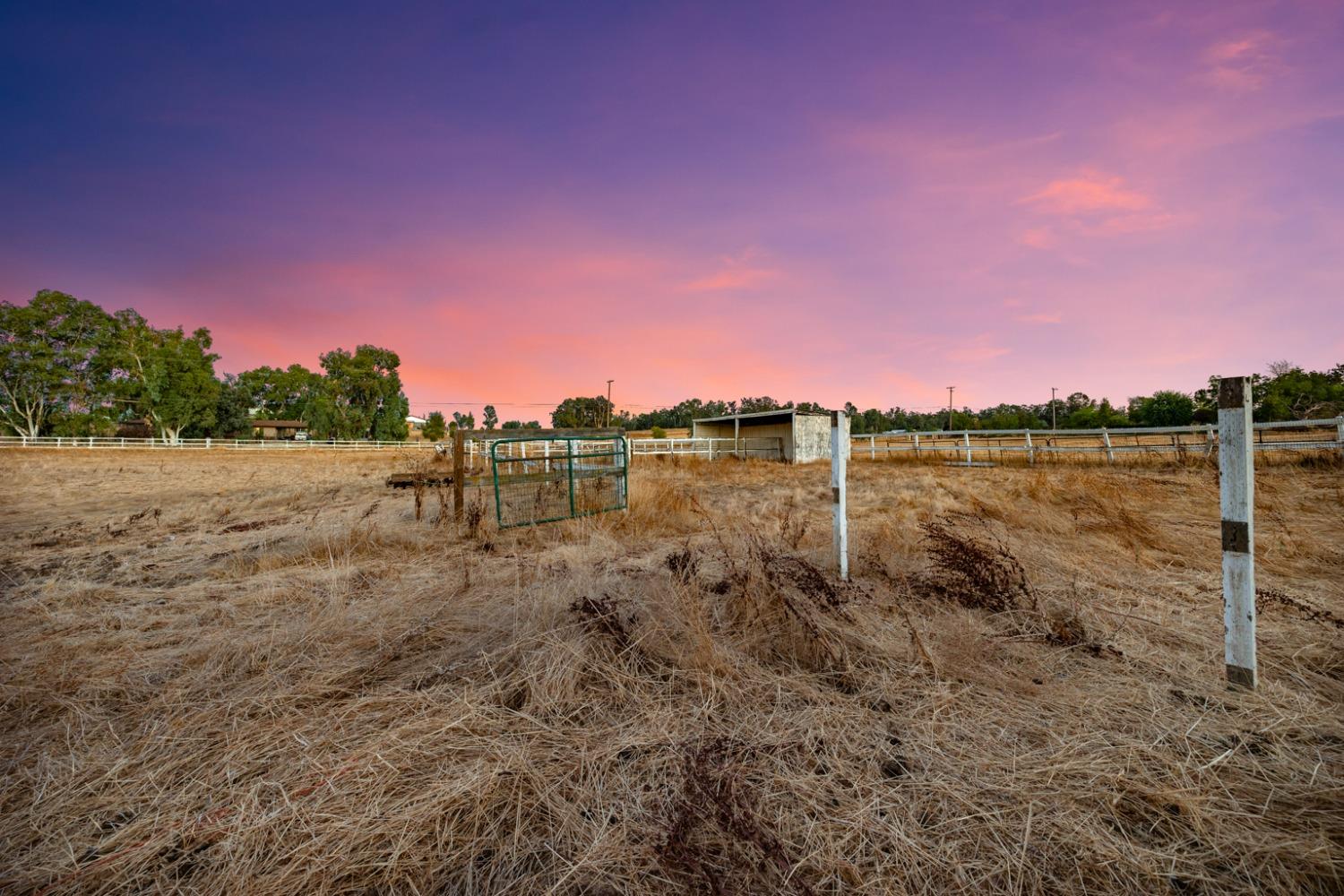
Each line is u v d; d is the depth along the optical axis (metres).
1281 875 1.69
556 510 8.85
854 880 1.70
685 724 2.56
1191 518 7.15
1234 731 2.39
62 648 3.61
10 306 55.88
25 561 6.61
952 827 1.90
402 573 5.46
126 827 1.96
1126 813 1.99
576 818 1.98
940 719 2.55
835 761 2.25
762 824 1.90
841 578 4.58
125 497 14.02
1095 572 4.81
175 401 60.97
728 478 16.47
